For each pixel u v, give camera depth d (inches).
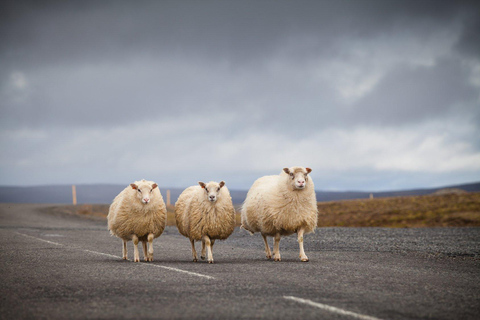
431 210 1903.3
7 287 365.7
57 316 272.1
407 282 394.6
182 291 341.4
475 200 2116.1
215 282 381.4
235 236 1039.0
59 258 590.9
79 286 366.9
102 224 1585.9
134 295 327.9
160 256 637.3
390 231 1117.7
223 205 557.0
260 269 468.8
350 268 482.9
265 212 574.9
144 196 548.1
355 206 2393.0
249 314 271.7
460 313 283.1
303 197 561.9
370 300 313.0
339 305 296.0
